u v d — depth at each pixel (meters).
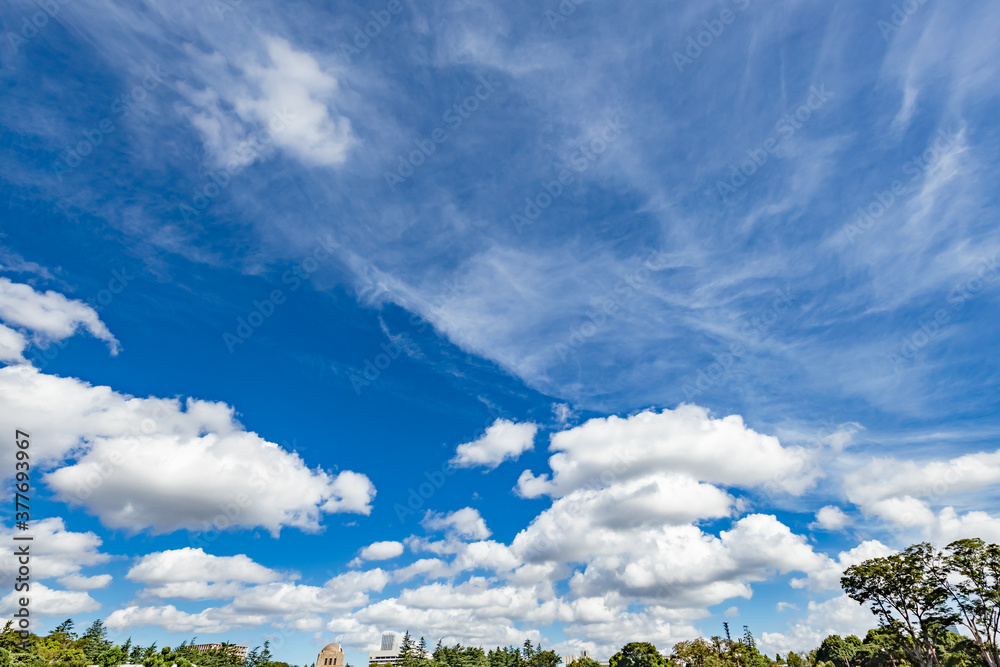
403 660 139.25
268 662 125.06
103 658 74.88
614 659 101.56
